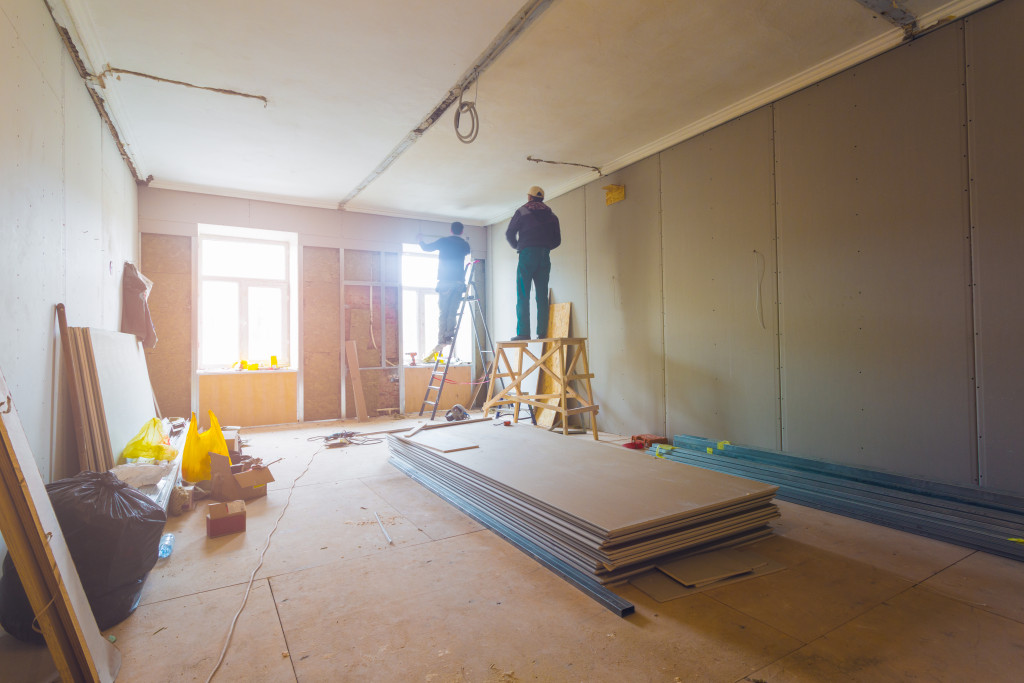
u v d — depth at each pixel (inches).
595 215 217.0
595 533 80.1
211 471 130.8
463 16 114.0
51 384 102.2
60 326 107.1
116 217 169.0
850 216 130.4
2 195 78.3
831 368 134.6
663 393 185.5
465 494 117.6
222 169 210.5
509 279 282.8
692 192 173.0
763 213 151.1
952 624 68.7
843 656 61.8
